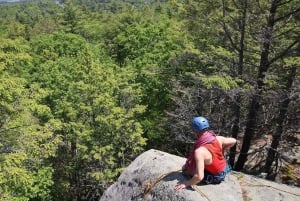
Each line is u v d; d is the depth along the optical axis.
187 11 17.94
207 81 15.09
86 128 21.22
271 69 16.70
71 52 36.81
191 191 6.40
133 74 24.28
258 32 15.84
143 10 94.88
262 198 6.67
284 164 17.38
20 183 15.69
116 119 21.11
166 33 28.62
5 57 16.17
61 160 24.80
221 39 18.00
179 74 21.11
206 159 6.11
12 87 15.58
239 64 16.70
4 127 16.66
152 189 6.99
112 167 22.22
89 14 88.69
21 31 85.25
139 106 22.20
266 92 15.83
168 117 22.78
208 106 19.95
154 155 8.02
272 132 17.94
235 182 7.02
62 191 23.47
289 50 15.98
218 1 17.50
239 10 16.64
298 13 16.03
